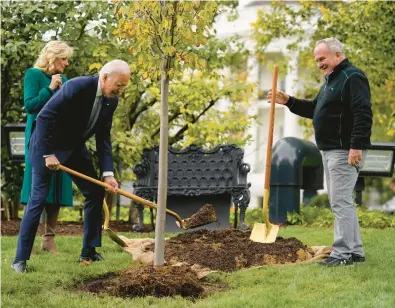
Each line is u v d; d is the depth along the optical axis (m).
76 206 12.21
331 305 4.79
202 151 8.98
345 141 6.16
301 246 6.79
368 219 9.74
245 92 11.41
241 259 6.35
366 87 6.11
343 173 6.17
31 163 6.23
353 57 13.34
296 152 10.03
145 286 5.25
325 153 6.29
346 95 6.13
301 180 10.14
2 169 9.90
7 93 10.07
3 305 5.00
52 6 9.75
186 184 9.00
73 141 6.23
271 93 6.74
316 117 6.30
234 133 12.84
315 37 14.22
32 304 5.04
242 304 4.88
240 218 8.83
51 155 6.10
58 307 4.95
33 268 6.15
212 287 5.57
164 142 5.61
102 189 6.50
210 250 6.51
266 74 24.12
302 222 9.91
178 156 9.05
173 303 4.96
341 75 6.20
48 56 6.75
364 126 6.02
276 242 6.84
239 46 13.78
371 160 9.62
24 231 6.07
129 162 10.20
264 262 6.39
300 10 14.22
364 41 12.85
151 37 5.44
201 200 9.09
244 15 21.62
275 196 10.07
